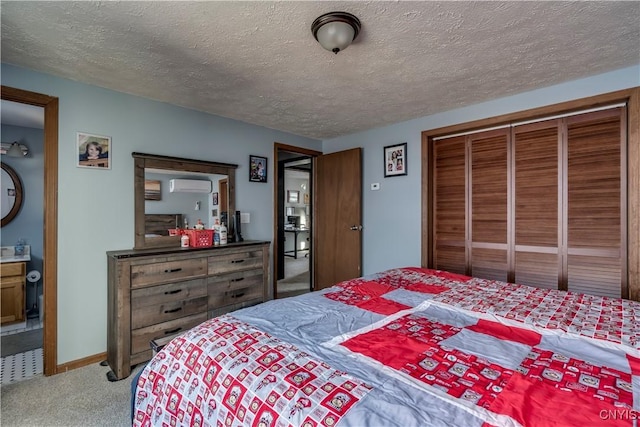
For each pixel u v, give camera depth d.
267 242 3.17
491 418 0.72
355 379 0.89
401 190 3.50
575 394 0.81
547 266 2.65
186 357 1.12
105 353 2.46
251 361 1.00
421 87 2.52
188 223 2.97
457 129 3.04
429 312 1.52
